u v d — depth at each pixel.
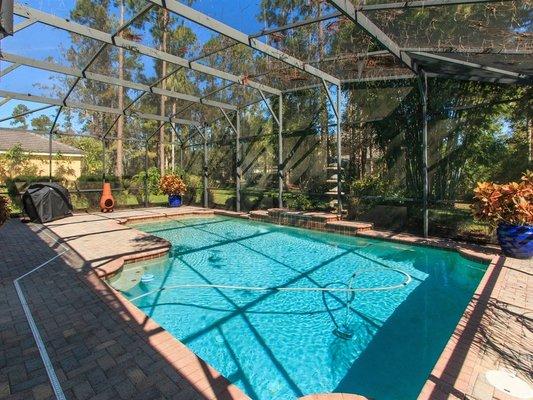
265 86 10.48
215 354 3.47
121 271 5.71
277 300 4.81
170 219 11.82
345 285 5.38
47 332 3.22
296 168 10.91
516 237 5.62
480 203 6.02
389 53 6.93
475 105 7.26
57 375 2.56
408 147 8.41
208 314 4.39
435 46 5.90
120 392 2.36
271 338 3.79
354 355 3.44
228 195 13.05
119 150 16.59
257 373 3.16
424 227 7.62
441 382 2.40
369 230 8.44
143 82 10.32
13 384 2.46
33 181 12.74
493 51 5.37
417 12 5.12
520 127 6.71
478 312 3.61
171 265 6.47
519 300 3.92
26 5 5.57
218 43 7.49
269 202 11.67
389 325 4.06
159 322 4.18
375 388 2.95
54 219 10.37
